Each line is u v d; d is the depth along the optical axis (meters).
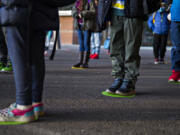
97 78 5.12
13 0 2.12
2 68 5.58
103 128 2.17
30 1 2.06
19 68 2.21
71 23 23.88
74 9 6.55
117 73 3.66
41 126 2.17
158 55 8.47
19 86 2.23
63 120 2.36
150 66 7.63
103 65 7.62
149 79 5.16
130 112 2.73
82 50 6.82
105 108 2.86
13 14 2.12
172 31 4.69
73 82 4.56
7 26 2.17
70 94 3.55
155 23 8.30
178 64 4.79
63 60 8.84
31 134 2.04
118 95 3.56
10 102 3.01
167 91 3.98
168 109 2.91
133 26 3.44
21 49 2.20
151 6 3.40
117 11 3.52
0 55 5.59
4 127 2.15
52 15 2.32
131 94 3.59
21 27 2.18
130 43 3.48
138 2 3.38
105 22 3.61
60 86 4.14
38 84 2.42
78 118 2.44
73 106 2.90
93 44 9.90
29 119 2.26
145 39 23.67
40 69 2.42
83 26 6.45
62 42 24.55
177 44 4.69
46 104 2.96
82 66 6.76
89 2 6.38
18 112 2.24
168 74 5.99
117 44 3.61
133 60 3.54
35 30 2.22
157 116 2.61
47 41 10.78
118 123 2.32
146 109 2.88
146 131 2.13
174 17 4.54
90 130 2.10
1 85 4.11
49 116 2.48
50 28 2.30
